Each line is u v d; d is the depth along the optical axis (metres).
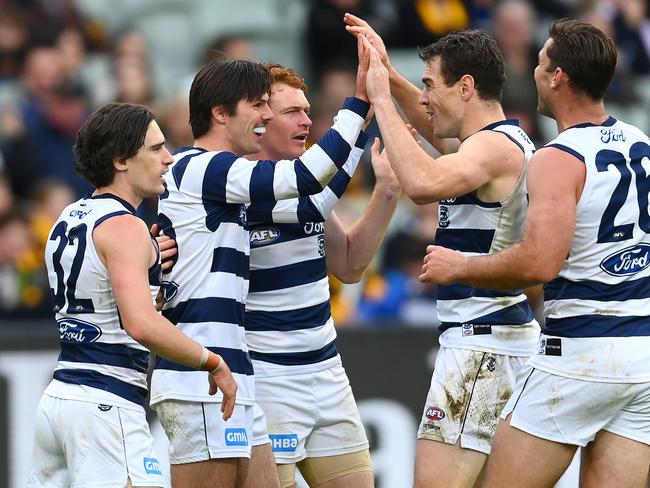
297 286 17.81
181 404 16.05
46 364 24.12
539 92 16.17
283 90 17.78
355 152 17.17
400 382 24.70
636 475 15.66
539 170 15.34
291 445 17.80
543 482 15.73
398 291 29.59
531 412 15.66
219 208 16.20
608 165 15.35
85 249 15.04
